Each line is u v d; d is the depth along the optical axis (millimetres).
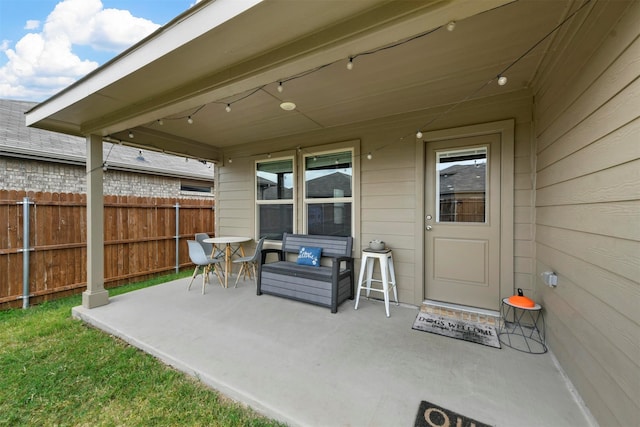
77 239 4234
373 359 2094
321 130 3928
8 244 3576
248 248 4785
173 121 3596
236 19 1526
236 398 1740
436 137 3072
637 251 1127
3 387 1901
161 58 1900
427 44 1917
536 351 2193
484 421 1483
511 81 2502
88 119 3092
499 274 2820
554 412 1542
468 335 2459
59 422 1610
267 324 2742
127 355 2285
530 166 2658
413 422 1482
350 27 1562
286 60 1771
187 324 2758
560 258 1956
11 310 3488
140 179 7312
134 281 4848
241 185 4871
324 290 3176
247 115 3367
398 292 3330
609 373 1335
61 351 2369
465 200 3014
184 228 5742
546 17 1644
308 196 4109
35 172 5383
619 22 1240
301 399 1664
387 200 3404
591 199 1506
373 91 2686
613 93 1294
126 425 1575
